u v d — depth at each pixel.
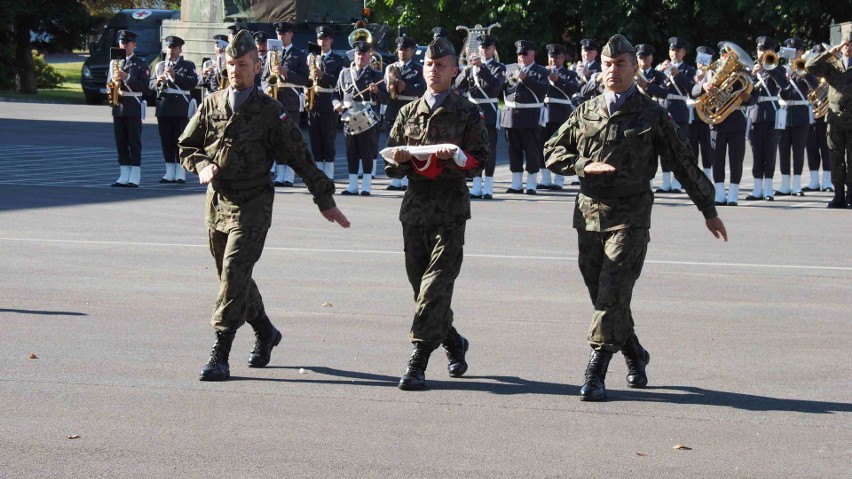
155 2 61.66
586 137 7.43
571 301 10.45
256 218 7.75
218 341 7.69
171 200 17.58
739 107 18.14
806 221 16.25
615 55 7.34
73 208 16.34
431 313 7.53
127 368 7.91
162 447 6.27
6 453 6.15
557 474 5.93
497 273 11.84
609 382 7.77
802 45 20.50
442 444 6.39
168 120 20.12
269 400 7.21
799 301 10.55
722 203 18.47
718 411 7.08
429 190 7.62
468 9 46.56
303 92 21.33
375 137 19.25
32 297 10.27
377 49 35.25
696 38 44.38
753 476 5.94
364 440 6.44
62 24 48.38
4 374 7.69
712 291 10.98
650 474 5.95
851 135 17.66
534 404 7.20
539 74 19.52
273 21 33.47
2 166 21.80
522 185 20.11
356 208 17.11
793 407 7.17
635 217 7.36
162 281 11.11
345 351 8.49
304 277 11.41
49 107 38.41
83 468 5.94
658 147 7.45
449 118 7.65
